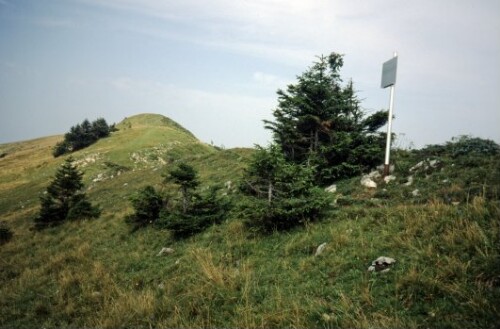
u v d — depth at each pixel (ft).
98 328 20.68
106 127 355.15
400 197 34.53
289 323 16.78
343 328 15.15
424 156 42.34
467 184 31.68
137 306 22.16
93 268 34.96
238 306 19.61
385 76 44.73
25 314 26.78
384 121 48.78
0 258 50.26
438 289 15.94
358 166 44.96
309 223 31.07
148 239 43.09
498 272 15.61
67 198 74.33
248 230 34.22
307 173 34.88
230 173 78.89
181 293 23.93
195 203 42.14
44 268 39.58
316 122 49.96
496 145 38.73
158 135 321.11
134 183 110.42
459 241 19.57
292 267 23.89
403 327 13.97
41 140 549.54
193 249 33.42
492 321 12.98
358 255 22.26
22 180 247.29
